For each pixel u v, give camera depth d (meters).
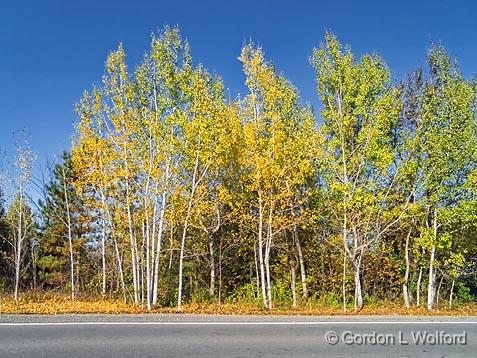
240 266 26.72
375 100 17.77
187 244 24.52
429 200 18.34
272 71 17.86
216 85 16.94
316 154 18.11
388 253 23.75
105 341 8.02
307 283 23.69
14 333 8.55
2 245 29.39
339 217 19.84
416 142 18.00
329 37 17.86
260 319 11.10
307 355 7.45
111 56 16.44
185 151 16.50
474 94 18.58
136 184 17.38
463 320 11.96
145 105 16.53
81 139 18.09
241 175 19.47
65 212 30.81
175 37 16.39
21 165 20.81
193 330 9.28
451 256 19.72
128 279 25.38
